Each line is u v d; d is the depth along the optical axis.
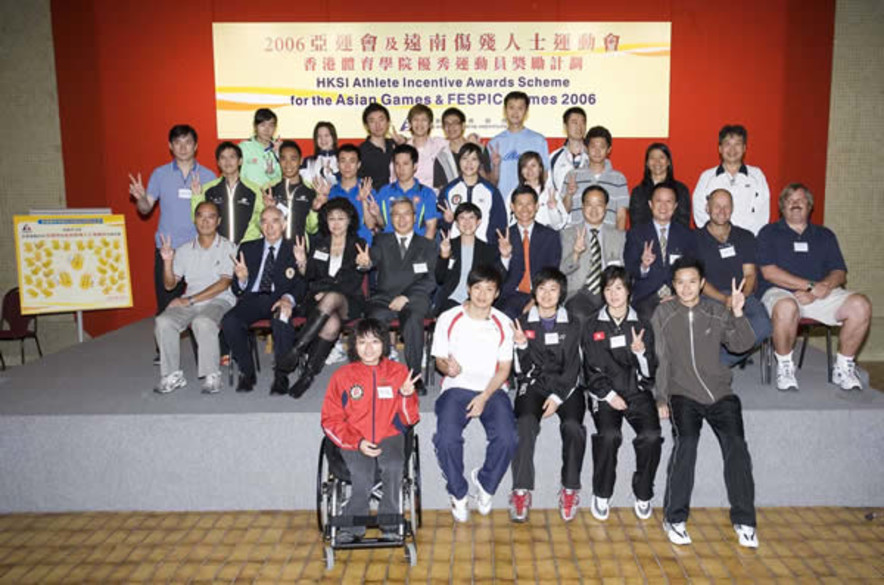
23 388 4.14
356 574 3.06
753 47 6.43
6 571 3.11
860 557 3.17
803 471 3.66
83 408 3.73
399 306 4.17
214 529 3.49
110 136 6.54
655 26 6.42
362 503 3.09
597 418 3.50
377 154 5.46
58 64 6.43
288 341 4.05
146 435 3.65
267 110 5.51
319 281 4.32
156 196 5.19
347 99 6.52
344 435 3.10
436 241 4.86
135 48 6.44
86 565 3.15
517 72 6.48
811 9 6.37
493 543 3.31
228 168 4.80
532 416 3.45
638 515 3.54
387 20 6.42
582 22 6.41
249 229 4.91
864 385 4.16
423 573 3.05
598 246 4.45
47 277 5.71
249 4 6.40
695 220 5.16
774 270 4.33
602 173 5.05
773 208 6.61
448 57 6.46
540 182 5.04
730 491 3.31
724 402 3.44
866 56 6.43
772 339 4.17
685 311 3.53
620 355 3.47
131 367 4.64
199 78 6.48
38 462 3.66
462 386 3.53
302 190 5.06
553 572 3.05
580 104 6.52
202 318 4.02
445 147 5.42
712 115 6.52
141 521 3.58
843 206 6.62
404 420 3.19
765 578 2.99
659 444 3.39
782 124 6.52
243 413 3.64
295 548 3.29
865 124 6.52
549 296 3.48
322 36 6.44
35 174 6.56
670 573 3.04
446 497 3.71
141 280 6.74
